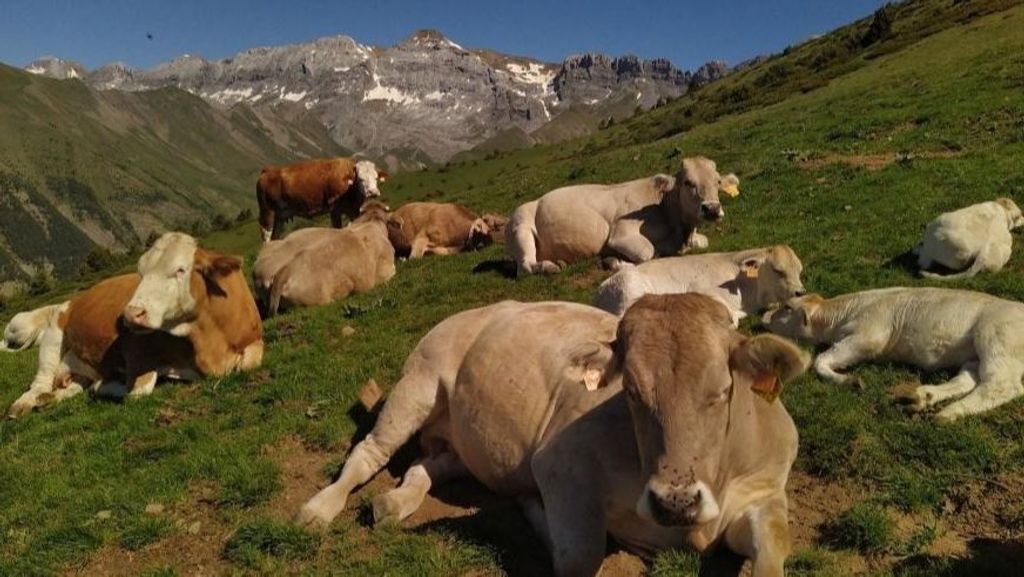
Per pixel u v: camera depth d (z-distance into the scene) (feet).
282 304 50.47
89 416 34.40
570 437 18.49
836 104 107.96
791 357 14.69
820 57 251.19
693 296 16.01
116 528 23.21
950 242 36.29
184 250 35.86
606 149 240.73
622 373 15.58
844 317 29.58
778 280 35.42
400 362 35.63
